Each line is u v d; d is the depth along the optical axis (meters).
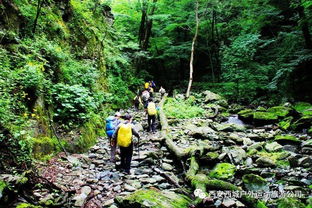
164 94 20.05
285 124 10.30
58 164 6.34
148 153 7.62
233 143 8.72
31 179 4.90
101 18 17.84
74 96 8.64
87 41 12.92
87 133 8.59
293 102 14.97
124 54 20.28
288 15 19.66
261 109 12.82
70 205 4.61
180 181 6.08
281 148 8.01
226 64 18.62
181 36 28.05
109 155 7.77
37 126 6.66
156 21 25.28
